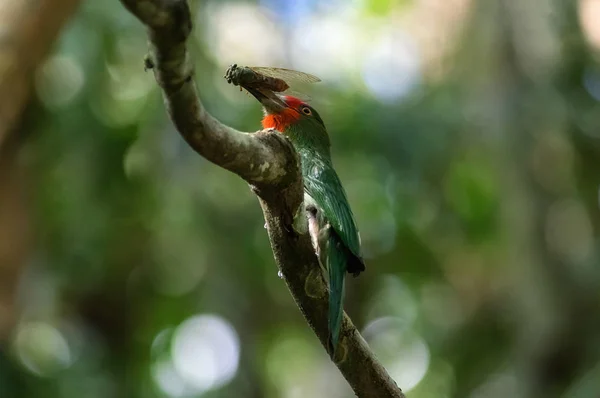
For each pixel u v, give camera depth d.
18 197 11.27
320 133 7.36
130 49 14.22
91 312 15.81
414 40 17.19
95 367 14.86
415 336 18.22
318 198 6.45
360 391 5.91
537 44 14.59
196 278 16.17
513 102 14.48
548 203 14.25
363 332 17.98
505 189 14.66
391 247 16.77
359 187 15.83
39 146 13.11
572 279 13.89
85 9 13.70
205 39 13.82
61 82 13.68
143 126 14.16
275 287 16.09
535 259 14.13
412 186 15.68
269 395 20.08
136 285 16.08
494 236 16.23
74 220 14.66
